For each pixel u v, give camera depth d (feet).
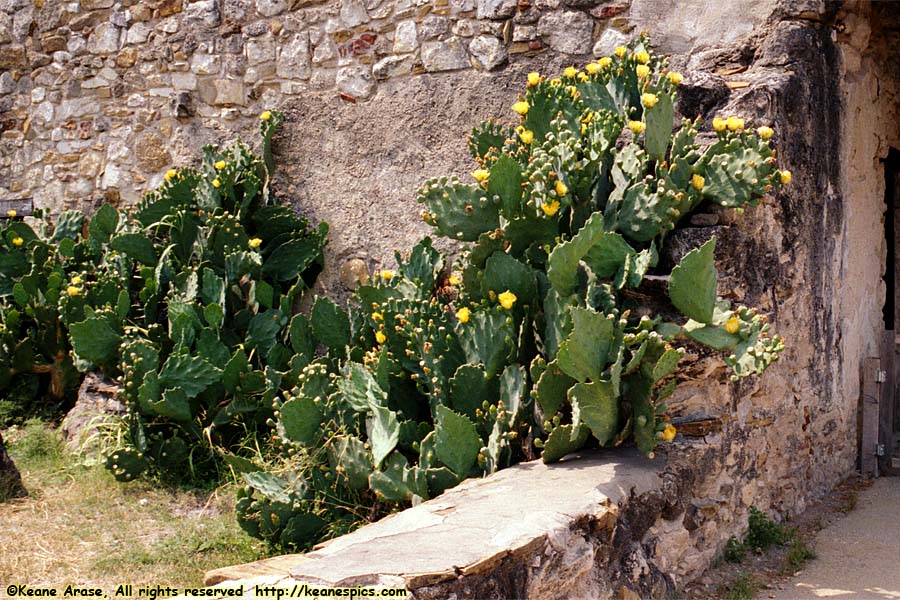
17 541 13.07
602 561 10.07
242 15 20.58
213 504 15.21
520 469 11.66
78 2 23.52
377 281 16.83
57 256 21.81
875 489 16.72
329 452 13.69
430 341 13.15
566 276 11.87
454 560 8.26
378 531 9.41
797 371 14.98
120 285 19.84
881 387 17.93
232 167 19.62
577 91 14.03
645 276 12.41
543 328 12.65
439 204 13.03
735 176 12.17
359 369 14.05
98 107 23.40
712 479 12.54
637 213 12.32
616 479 10.87
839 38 16.05
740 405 13.26
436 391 12.93
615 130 12.78
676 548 11.66
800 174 14.55
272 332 18.40
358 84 18.90
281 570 8.71
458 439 12.00
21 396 21.01
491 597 8.43
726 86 14.16
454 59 17.65
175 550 12.88
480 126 17.31
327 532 12.93
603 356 11.14
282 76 20.06
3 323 21.52
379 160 18.67
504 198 12.59
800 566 12.67
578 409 11.10
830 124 15.71
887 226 20.72
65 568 12.16
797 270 14.61
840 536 13.98
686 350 12.31
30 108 24.76
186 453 16.55
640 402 11.48
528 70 16.87
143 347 16.44
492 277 12.66
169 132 22.04
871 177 18.42
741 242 12.81
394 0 18.35
